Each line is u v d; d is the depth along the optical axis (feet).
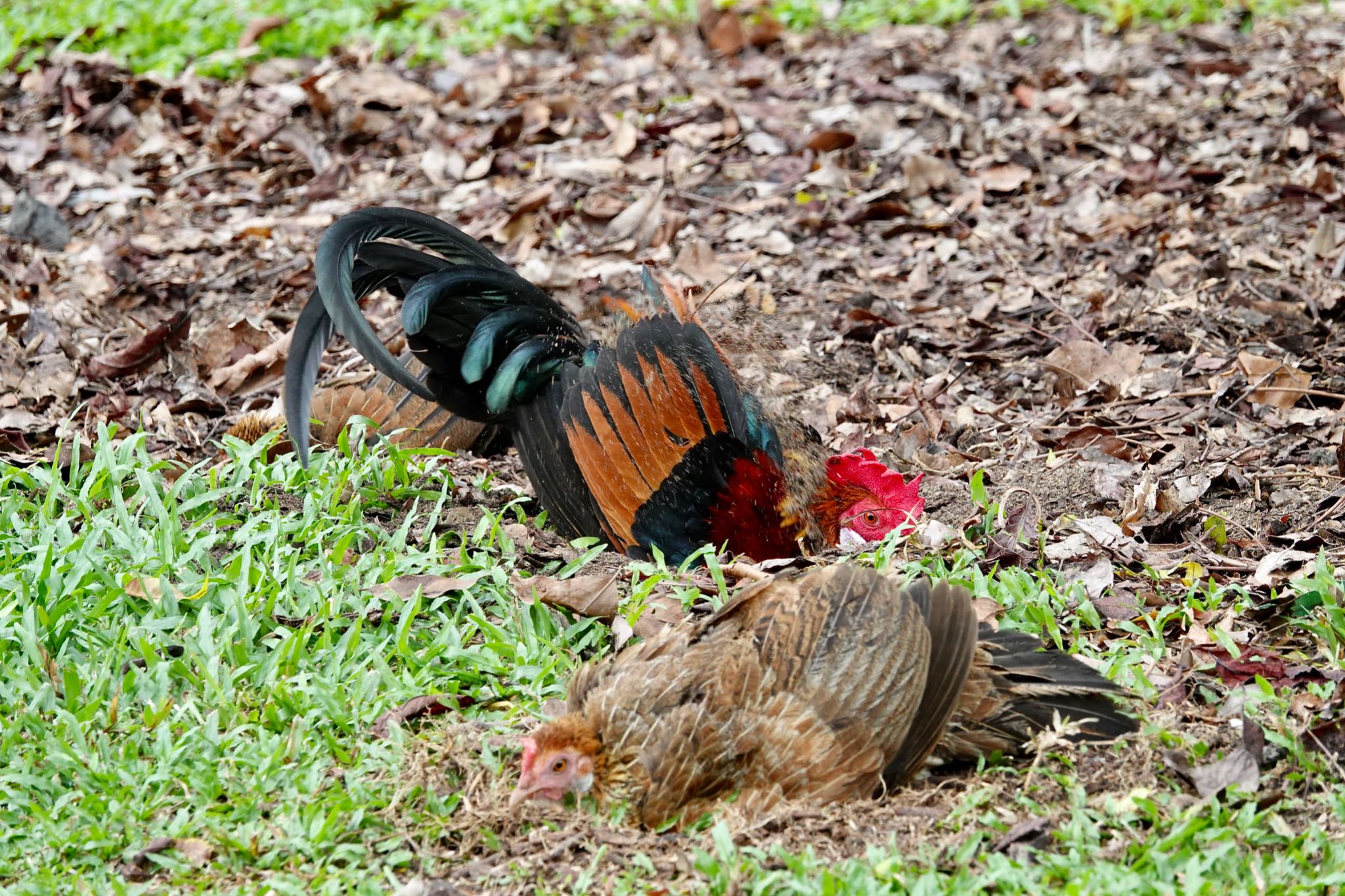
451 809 23.99
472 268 34.45
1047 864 21.68
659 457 31.76
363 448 36.29
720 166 60.90
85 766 25.00
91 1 78.02
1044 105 65.72
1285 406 40.96
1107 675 26.91
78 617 28.81
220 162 62.85
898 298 50.16
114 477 32.83
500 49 74.49
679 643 24.77
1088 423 40.91
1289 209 53.98
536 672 27.61
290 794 24.35
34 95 68.80
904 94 66.28
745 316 37.06
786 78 70.03
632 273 50.65
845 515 33.14
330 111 65.41
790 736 23.27
